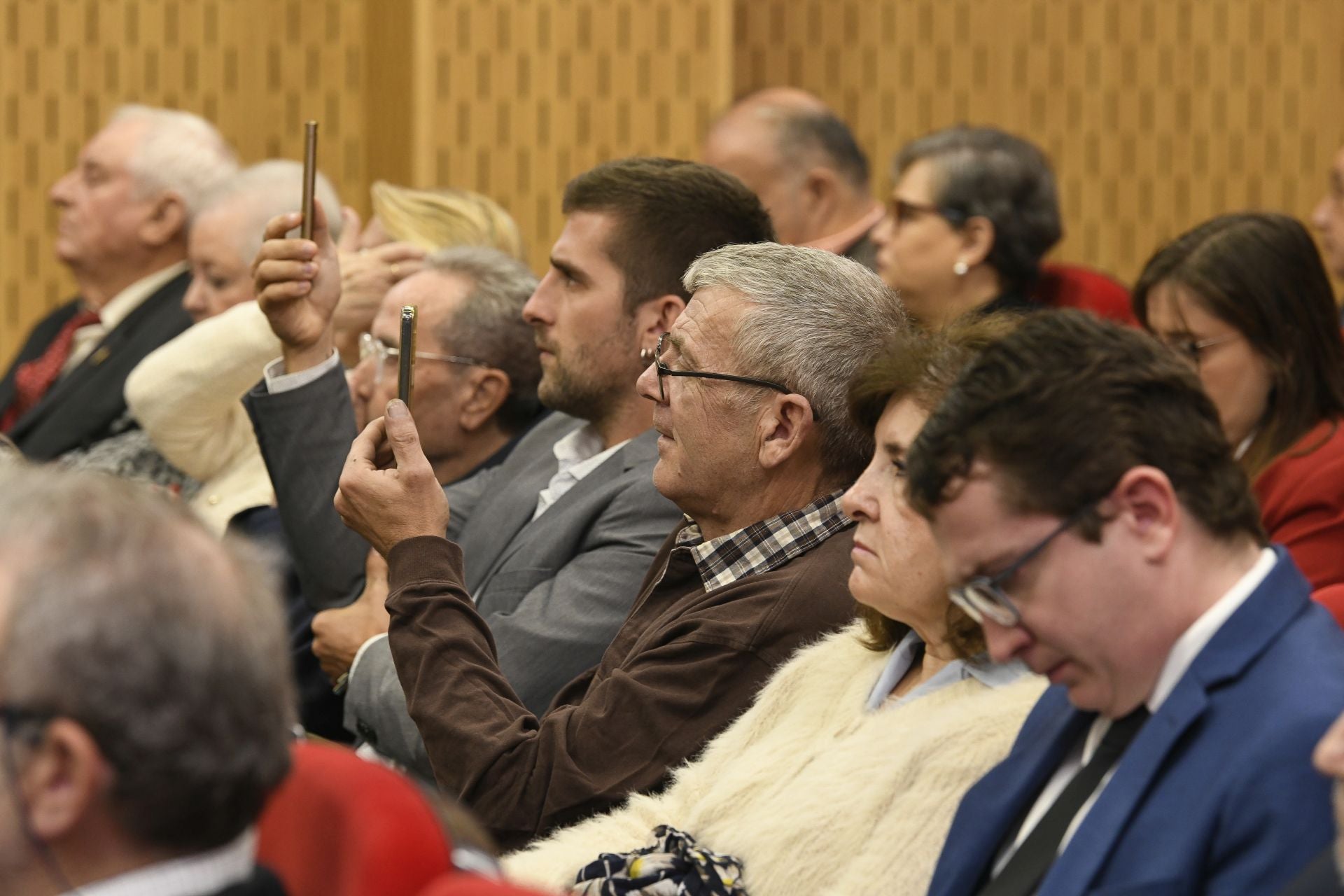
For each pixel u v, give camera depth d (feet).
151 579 8.08
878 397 15.39
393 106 46.96
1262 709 10.92
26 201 49.14
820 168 35.35
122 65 49.01
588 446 23.58
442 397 26.32
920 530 14.84
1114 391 11.06
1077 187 47.42
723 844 15.43
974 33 47.50
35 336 41.24
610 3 44.93
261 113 49.29
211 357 27.37
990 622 11.41
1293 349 23.43
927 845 13.69
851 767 14.78
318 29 49.24
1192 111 47.16
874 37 47.83
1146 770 11.12
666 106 44.91
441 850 8.92
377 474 18.71
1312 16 46.85
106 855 8.18
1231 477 11.29
